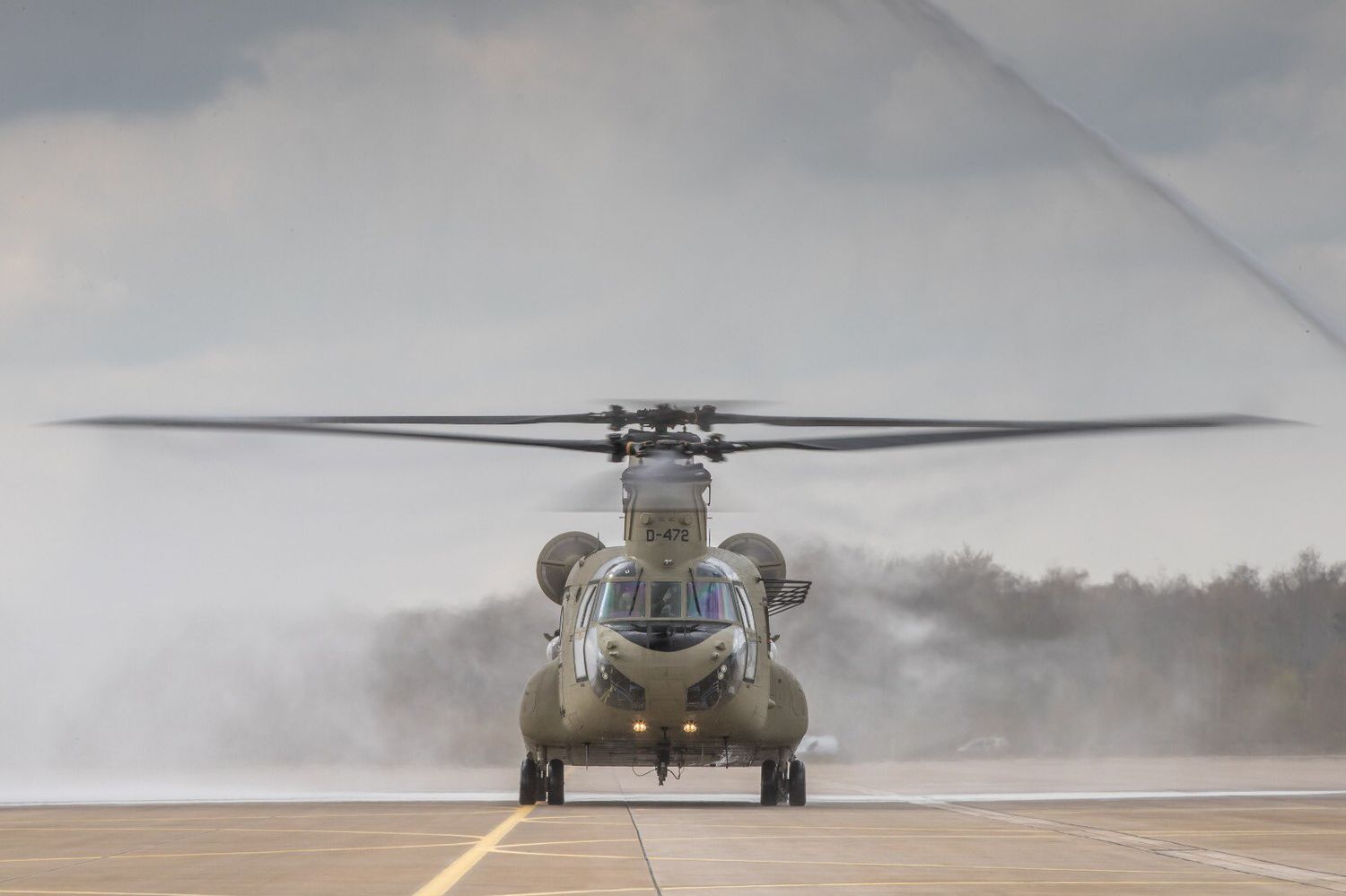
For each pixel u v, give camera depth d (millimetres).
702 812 67938
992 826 56688
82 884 35250
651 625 71875
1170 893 33938
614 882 35906
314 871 38375
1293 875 38219
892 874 38062
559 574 83062
